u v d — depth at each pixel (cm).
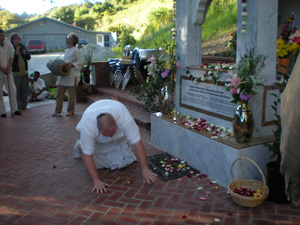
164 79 523
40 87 988
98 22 4988
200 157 424
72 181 411
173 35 524
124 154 443
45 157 501
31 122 725
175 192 372
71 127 675
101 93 923
